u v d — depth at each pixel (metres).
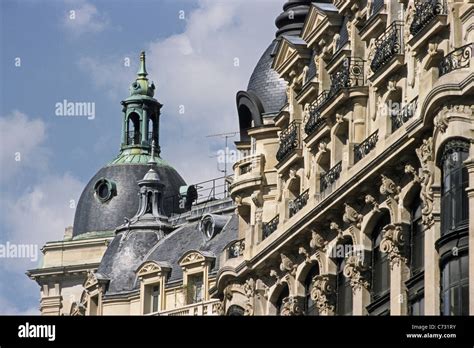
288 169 131.25
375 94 120.56
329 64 126.56
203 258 164.25
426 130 111.75
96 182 187.00
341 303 123.44
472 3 110.38
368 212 119.81
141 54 193.00
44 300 183.50
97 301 172.38
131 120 191.00
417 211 115.25
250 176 136.88
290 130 131.38
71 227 187.00
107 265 173.12
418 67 115.06
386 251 116.06
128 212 185.12
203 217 167.88
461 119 108.75
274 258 130.62
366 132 121.50
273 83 138.12
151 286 168.62
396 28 118.31
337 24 127.56
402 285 115.06
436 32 112.38
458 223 108.31
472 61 108.75
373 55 121.88
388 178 116.56
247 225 138.50
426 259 111.12
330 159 125.88
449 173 109.06
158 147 190.00
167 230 174.50
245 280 134.00
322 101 127.50
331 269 124.12
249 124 139.62
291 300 128.38
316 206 124.00
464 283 107.62
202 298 164.12
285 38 132.25
